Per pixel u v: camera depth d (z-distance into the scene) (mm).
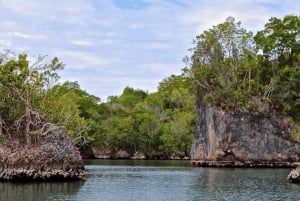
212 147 96750
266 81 103375
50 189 47156
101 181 58188
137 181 58562
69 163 57500
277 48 103562
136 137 147500
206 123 100125
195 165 100688
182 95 158125
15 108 60062
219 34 105438
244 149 94500
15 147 55562
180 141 141750
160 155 147875
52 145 56438
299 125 93938
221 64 103062
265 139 94875
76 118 86438
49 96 70750
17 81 62000
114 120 149500
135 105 163625
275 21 104000
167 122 151625
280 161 94375
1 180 53656
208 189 49000
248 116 95375
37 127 57969
